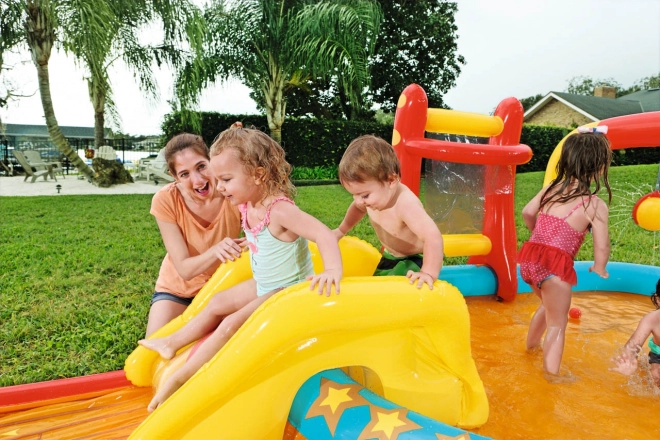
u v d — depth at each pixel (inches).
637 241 262.2
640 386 101.6
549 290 108.7
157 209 105.0
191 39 528.7
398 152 142.8
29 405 96.0
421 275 76.5
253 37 573.0
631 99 1312.7
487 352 118.2
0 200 423.8
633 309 149.1
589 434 84.3
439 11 994.7
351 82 579.5
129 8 512.7
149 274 201.0
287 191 84.1
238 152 77.4
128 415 91.1
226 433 68.9
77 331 139.3
